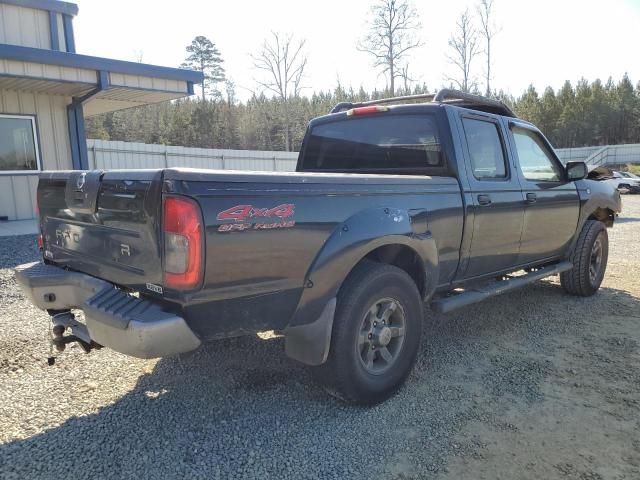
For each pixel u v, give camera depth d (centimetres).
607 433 284
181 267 229
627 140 8138
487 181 404
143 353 230
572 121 7919
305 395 328
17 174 1113
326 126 482
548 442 275
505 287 429
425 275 348
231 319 254
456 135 384
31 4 1093
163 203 231
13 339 410
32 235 900
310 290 276
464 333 452
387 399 322
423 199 341
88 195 282
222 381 346
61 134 1174
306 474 245
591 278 570
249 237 246
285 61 3953
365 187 303
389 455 262
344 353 294
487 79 4062
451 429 288
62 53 969
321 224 277
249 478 241
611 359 390
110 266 280
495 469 251
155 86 1150
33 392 323
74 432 278
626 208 1822
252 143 5725
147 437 275
